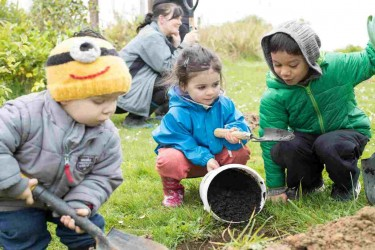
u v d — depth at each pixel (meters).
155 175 1.71
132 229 1.31
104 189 1.05
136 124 2.56
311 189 1.48
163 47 2.52
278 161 1.42
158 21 2.60
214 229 1.28
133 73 2.54
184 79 1.36
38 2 3.51
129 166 1.81
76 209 1.01
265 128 1.35
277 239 1.23
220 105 1.43
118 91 0.97
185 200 1.47
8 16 3.33
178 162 1.39
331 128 1.40
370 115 2.42
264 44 1.32
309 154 1.41
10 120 0.97
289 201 1.33
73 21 3.49
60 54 0.95
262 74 4.46
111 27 4.97
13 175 0.95
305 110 1.38
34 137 0.99
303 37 1.25
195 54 1.34
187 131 1.41
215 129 1.42
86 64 0.95
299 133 1.43
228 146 1.43
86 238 1.08
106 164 1.06
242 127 1.45
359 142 1.38
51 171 1.00
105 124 1.05
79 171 1.02
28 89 2.78
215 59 1.34
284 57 1.26
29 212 1.04
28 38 2.84
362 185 1.51
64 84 0.95
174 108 1.41
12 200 1.02
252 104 2.95
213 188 1.35
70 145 0.99
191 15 2.22
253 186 1.34
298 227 1.25
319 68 1.29
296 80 1.30
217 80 1.35
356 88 3.36
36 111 0.99
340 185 1.38
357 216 0.99
